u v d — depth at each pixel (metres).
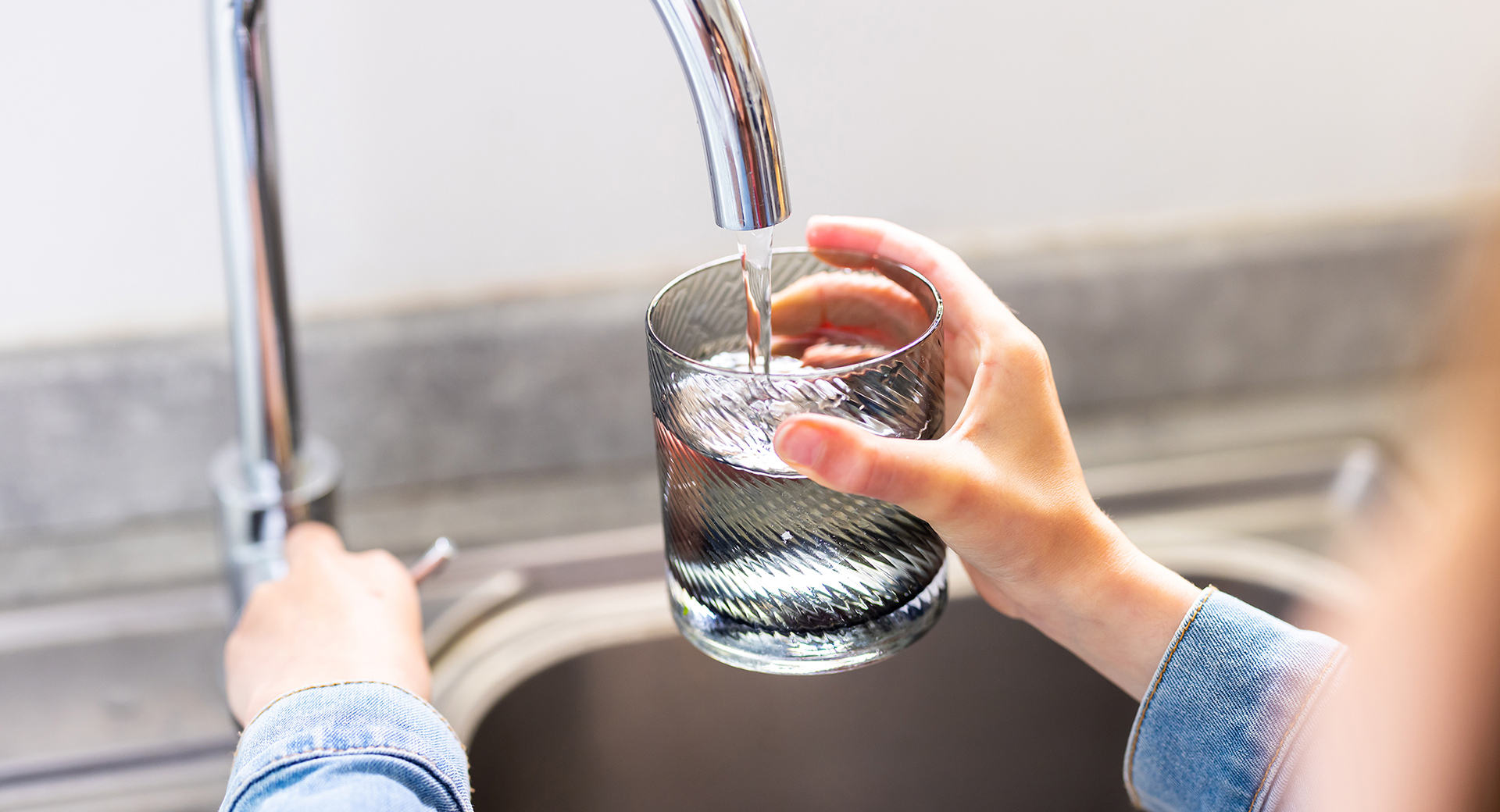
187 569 0.87
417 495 0.92
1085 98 0.94
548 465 0.93
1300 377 1.02
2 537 0.88
